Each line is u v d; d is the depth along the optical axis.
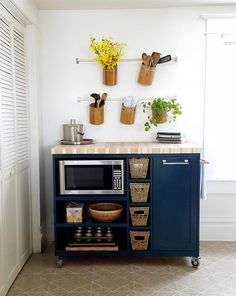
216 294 2.20
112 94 3.04
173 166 2.55
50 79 3.03
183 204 2.58
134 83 3.03
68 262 2.70
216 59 2.99
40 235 2.90
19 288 2.28
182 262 2.70
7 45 2.27
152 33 2.99
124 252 2.60
